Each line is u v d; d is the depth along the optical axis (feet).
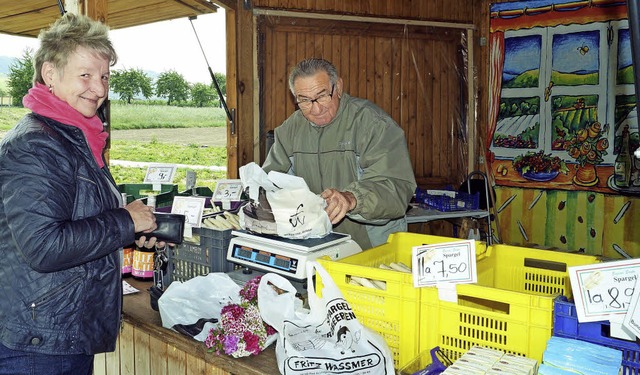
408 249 6.03
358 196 6.03
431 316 4.43
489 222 13.17
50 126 4.40
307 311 4.75
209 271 6.18
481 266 5.22
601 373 3.42
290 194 5.57
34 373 4.39
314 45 13.78
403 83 14.90
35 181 4.10
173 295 5.40
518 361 3.80
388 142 6.72
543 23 15.16
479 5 15.87
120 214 4.58
